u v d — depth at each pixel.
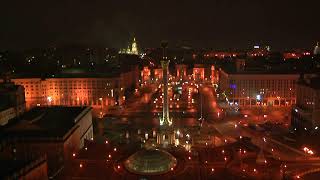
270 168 129.62
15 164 109.56
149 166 130.12
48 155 143.62
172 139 181.75
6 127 158.50
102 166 134.62
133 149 152.00
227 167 131.12
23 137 144.50
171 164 134.00
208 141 181.38
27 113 176.75
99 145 156.62
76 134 163.25
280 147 171.75
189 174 127.31
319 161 148.38
